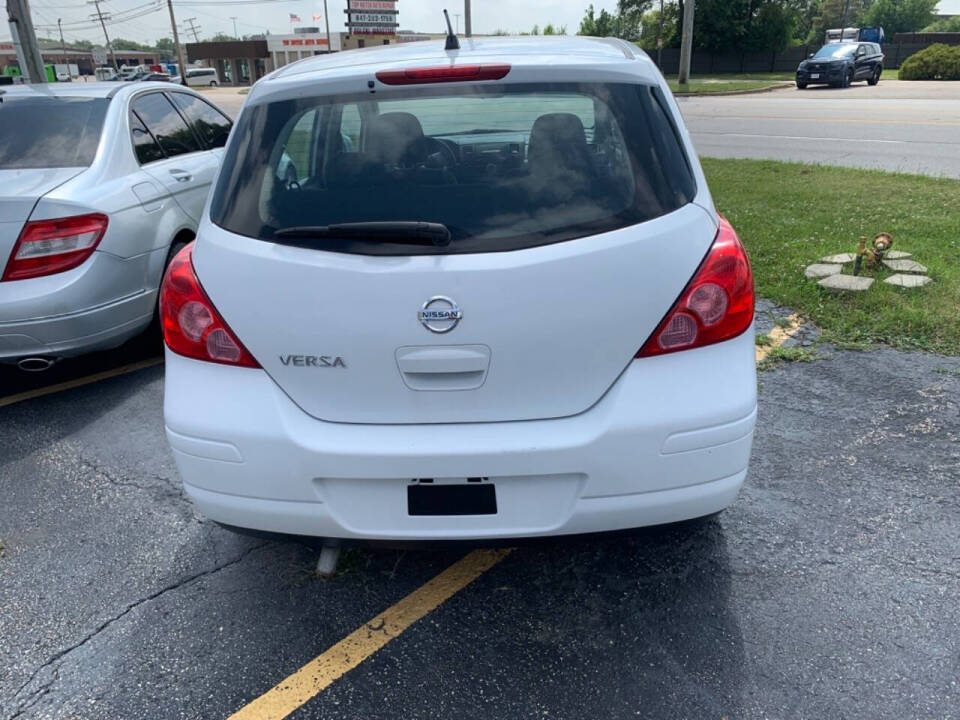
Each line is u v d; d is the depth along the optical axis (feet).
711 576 8.55
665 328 6.73
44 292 12.28
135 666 7.58
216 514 7.39
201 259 7.10
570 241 6.57
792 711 6.78
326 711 7.01
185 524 9.94
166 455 11.76
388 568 8.96
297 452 6.84
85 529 9.87
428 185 6.88
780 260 19.60
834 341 14.85
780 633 7.68
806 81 92.48
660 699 6.98
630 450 6.73
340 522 7.11
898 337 14.87
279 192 7.07
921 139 44.04
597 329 6.61
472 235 6.59
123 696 7.23
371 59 8.03
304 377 6.88
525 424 6.82
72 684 7.38
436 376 6.70
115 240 13.21
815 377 13.43
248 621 8.16
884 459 10.76
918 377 13.29
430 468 6.75
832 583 8.36
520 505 6.95
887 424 11.74
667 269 6.66
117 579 8.88
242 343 6.94
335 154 7.59
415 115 7.25
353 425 6.93
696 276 6.75
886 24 291.58
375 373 6.73
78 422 12.95
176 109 18.17
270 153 7.23
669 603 8.18
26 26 42.45
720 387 6.84
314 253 6.66
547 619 8.04
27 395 14.14
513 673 7.35
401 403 6.81
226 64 242.58
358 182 6.99
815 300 16.72
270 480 7.01
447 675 7.36
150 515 10.16
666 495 6.97
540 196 6.75
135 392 14.14
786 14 154.20
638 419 6.68
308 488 6.97
